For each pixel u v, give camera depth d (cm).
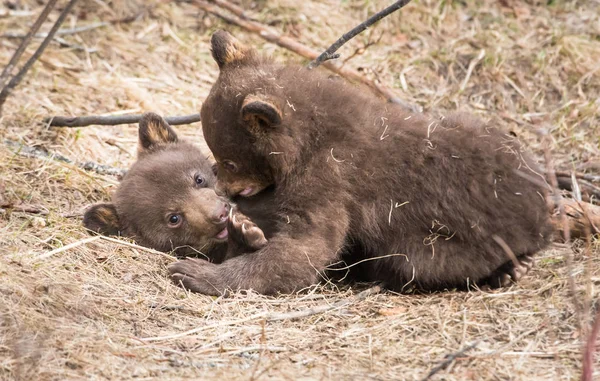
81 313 952
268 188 1152
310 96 1102
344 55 1745
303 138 1082
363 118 1105
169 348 904
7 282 956
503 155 1085
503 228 1061
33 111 1480
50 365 831
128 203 1191
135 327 949
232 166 1134
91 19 1789
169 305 1009
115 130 1522
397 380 843
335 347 924
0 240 1080
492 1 1870
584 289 1004
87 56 1681
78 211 1238
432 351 905
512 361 873
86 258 1090
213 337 945
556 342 909
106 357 860
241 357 901
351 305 1044
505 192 1066
